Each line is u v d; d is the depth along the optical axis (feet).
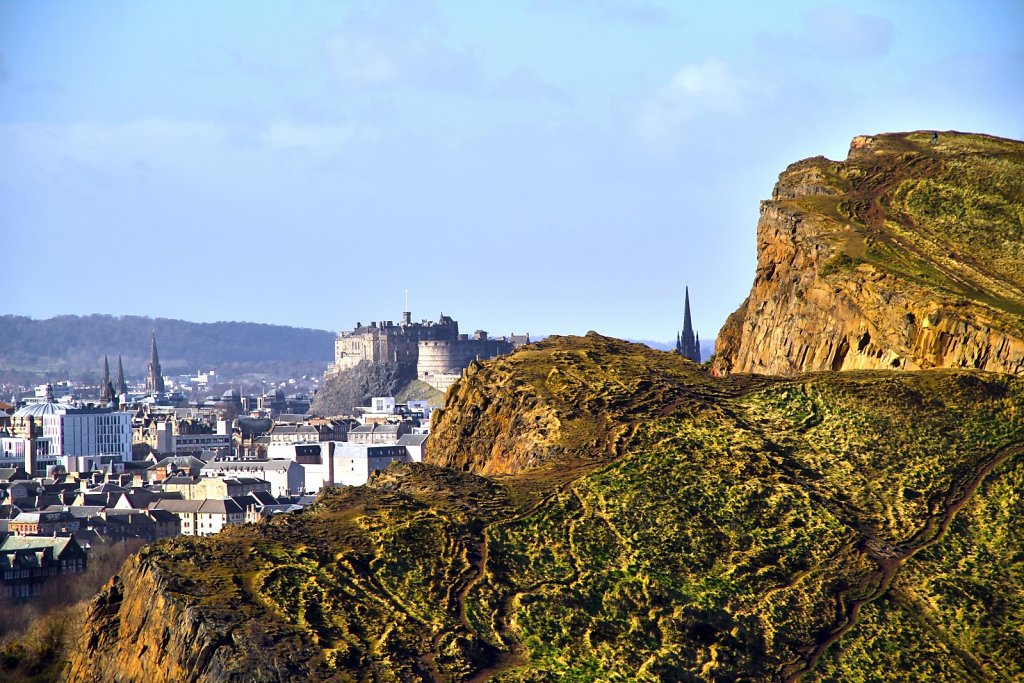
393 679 590.14
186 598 607.37
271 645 588.91
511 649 645.51
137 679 600.39
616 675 640.58
